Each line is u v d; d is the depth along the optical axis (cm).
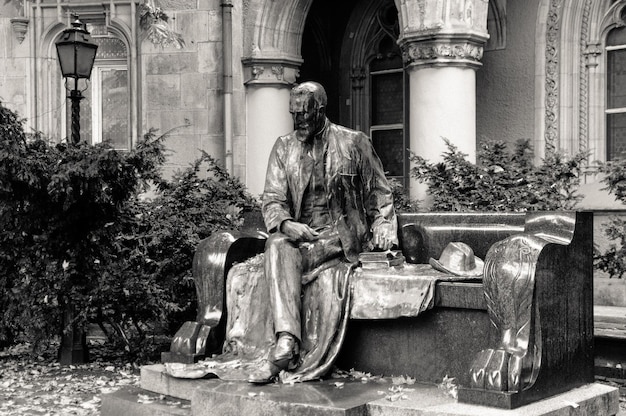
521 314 565
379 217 692
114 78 1611
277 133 1513
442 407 542
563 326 592
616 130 1430
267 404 570
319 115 686
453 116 1289
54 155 945
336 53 1728
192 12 1514
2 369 948
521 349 558
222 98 1502
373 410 559
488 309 581
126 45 1560
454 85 1290
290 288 642
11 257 971
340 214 688
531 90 1442
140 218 1006
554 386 578
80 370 935
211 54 1509
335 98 1730
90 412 736
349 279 650
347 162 684
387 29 1680
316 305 652
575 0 1420
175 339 690
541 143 1435
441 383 620
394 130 1678
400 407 548
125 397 653
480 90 1490
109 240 970
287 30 1515
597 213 1319
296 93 684
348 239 672
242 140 1516
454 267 648
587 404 576
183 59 1521
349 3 1709
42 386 852
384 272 651
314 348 643
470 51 1297
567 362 594
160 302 954
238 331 681
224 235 717
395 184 1183
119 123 1612
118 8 1556
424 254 704
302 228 660
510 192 1070
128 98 1582
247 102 1523
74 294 954
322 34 1727
